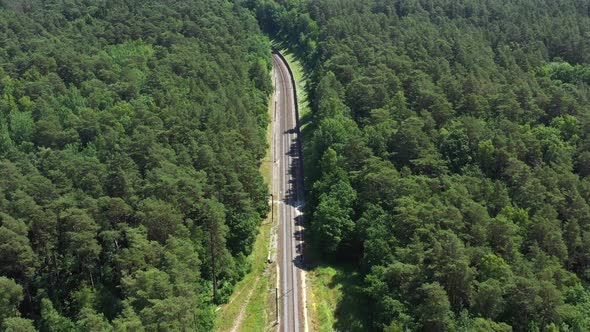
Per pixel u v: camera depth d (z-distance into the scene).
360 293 109.94
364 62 189.75
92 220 100.88
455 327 89.56
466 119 142.25
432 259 96.50
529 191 118.19
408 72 173.88
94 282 105.56
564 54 199.38
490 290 91.25
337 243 119.44
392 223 111.06
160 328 81.31
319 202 130.25
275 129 188.00
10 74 171.38
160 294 86.50
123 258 95.88
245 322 107.12
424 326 92.44
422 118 145.12
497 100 153.38
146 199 105.44
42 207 104.38
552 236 105.31
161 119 144.38
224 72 178.75
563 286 98.38
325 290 114.19
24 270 97.12
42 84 162.62
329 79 175.50
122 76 170.25
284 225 137.50
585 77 176.62
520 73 172.62
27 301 100.69
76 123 143.75
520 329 92.69
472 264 99.44
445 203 111.88
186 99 157.75
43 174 120.38
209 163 125.12
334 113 157.75
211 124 142.75
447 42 194.88
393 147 136.12
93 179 113.31
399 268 95.62
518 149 132.38
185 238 102.56
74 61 176.50
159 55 189.12
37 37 199.62
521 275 95.81
